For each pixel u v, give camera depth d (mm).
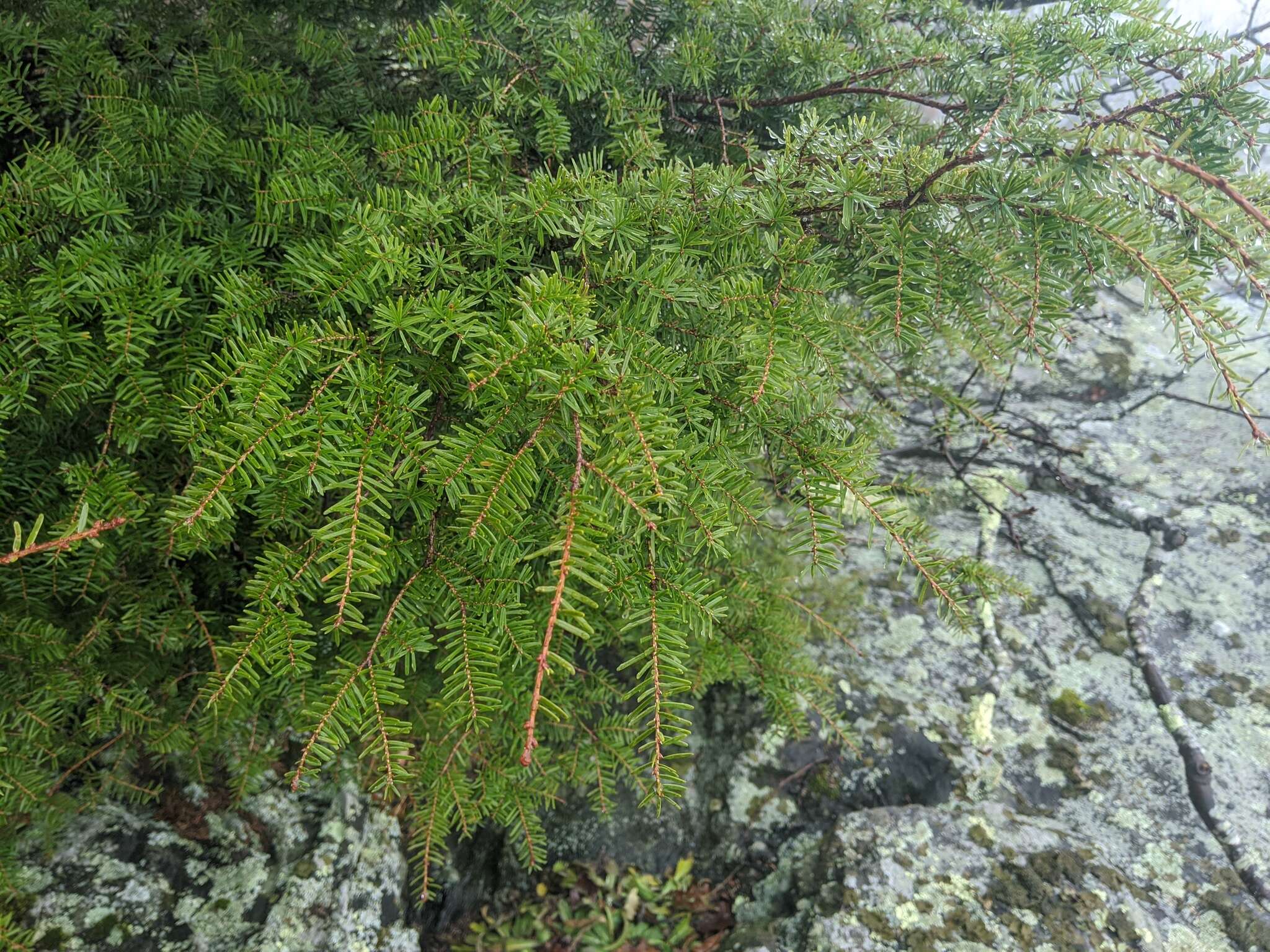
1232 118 398
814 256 466
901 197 445
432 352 388
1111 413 1147
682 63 564
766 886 848
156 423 434
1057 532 1040
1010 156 397
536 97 538
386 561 379
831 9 616
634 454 353
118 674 581
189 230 490
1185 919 713
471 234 428
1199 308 369
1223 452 1080
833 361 424
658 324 426
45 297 422
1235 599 951
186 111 562
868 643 958
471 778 709
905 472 1088
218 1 590
